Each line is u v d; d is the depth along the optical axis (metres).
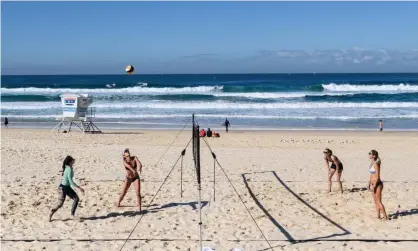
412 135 31.67
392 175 16.94
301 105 49.53
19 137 28.83
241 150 22.94
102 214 11.53
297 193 13.79
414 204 12.59
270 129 34.78
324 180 15.66
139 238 9.77
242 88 68.38
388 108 48.72
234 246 9.33
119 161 19.05
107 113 44.69
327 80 119.56
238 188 14.33
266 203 12.66
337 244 9.46
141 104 50.69
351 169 17.97
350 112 45.66
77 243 9.42
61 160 19.16
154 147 24.17
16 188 13.98
